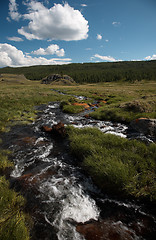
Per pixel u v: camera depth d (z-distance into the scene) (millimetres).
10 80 109125
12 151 6922
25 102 22016
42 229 3045
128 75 132000
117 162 4832
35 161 6008
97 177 4652
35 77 163625
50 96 31109
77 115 15688
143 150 5785
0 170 5273
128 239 2855
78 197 4004
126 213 3498
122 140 6895
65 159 6223
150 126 8836
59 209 3566
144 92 42562
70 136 8297
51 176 4949
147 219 3324
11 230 2709
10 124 11438
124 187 4023
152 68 171875
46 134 9422
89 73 158500
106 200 3932
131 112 13008
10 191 3910
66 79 112625
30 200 3812
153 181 4094
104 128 10500
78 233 2973
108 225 3170
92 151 6016
